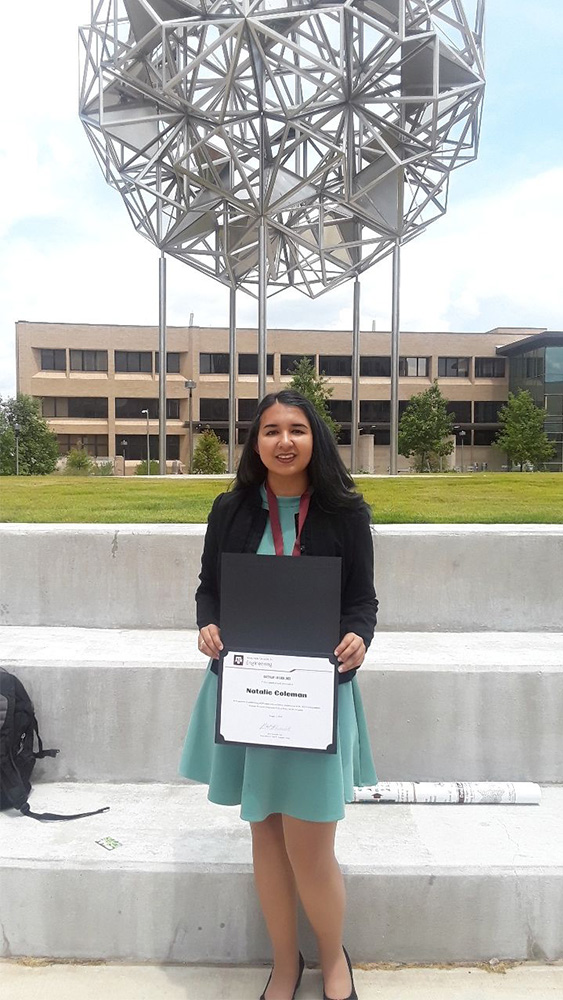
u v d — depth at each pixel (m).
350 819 2.48
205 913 2.21
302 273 22.38
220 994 2.06
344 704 1.86
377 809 2.56
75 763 2.82
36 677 2.80
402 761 2.78
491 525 3.65
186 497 6.03
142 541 3.43
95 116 17.02
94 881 2.20
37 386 51.09
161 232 18.25
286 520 1.89
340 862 2.20
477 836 2.36
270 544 1.88
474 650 3.00
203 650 1.87
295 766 1.79
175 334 52.22
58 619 3.49
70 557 3.46
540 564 3.39
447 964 2.20
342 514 1.85
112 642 3.13
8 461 46.84
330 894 1.89
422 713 2.77
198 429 52.56
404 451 53.16
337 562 1.73
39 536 3.46
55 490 7.25
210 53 14.68
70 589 3.47
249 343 52.75
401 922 2.19
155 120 16.48
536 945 2.20
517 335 56.38
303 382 47.53
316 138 16.02
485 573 3.41
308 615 1.74
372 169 18.77
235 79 16.52
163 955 2.22
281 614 1.76
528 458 50.75
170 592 3.44
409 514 4.28
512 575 3.40
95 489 7.46
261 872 1.92
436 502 5.32
